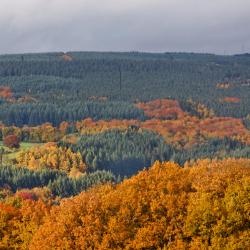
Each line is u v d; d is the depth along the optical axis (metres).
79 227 130.25
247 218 121.06
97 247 127.06
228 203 121.62
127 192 134.12
